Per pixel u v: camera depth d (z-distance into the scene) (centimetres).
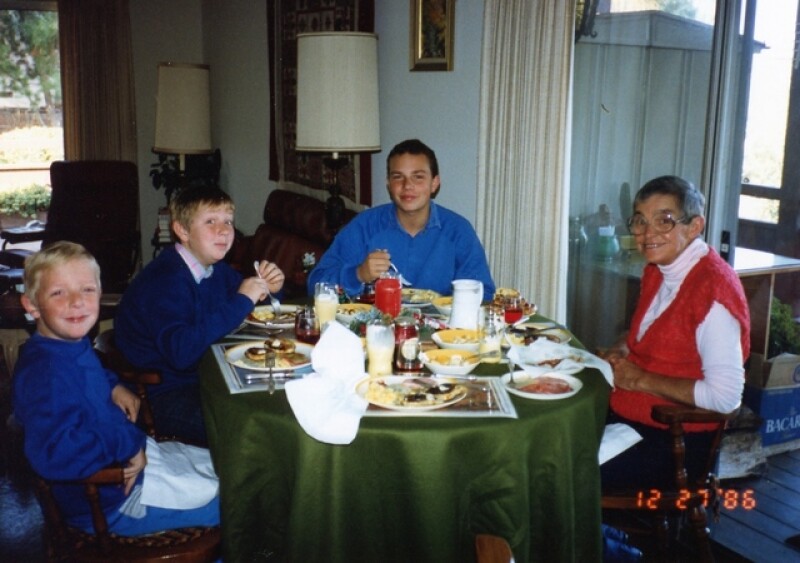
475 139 357
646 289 222
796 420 328
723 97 270
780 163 357
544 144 310
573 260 344
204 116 573
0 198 650
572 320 349
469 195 366
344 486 162
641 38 299
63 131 636
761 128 283
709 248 207
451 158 375
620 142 315
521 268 325
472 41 351
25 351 168
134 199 562
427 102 387
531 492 172
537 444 168
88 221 547
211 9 657
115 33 631
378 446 159
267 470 171
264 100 565
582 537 184
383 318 198
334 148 360
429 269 279
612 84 314
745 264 315
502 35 321
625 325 332
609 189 323
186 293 221
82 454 161
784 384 321
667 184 204
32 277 167
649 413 212
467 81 357
